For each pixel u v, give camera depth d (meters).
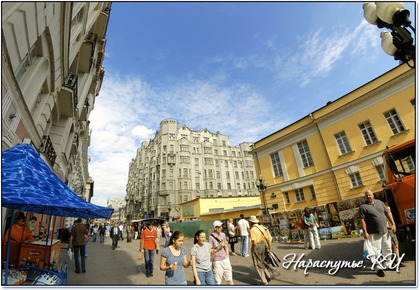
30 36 5.77
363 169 13.69
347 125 14.80
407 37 3.89
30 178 3.52
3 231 6.27
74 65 15.33
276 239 13.65
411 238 5.06
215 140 69.81
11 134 5.96
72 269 7.78
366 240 5.09
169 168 58.25
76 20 11.33
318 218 13.70
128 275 7.07
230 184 63.38
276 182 18.77
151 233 7.25
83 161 39.25
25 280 4.07
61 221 22.05
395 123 12.86
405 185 5.22
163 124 64.50
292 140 18.11
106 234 27.94
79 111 16.94
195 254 4.14
